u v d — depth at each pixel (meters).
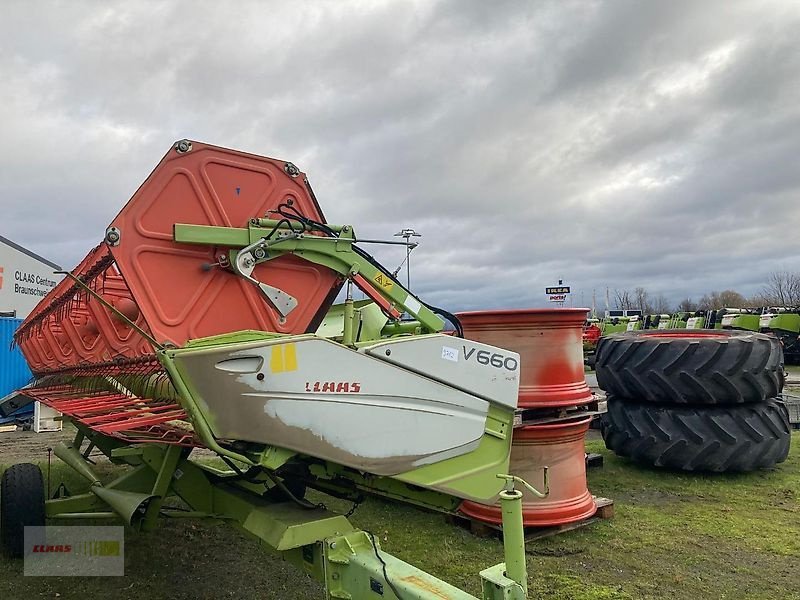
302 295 3.73
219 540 5.05
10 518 4.51
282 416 2.64
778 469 6.81
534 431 4.71
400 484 3.18
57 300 5.64
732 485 6.20
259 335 3.09
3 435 11.58
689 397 6.39
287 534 2.79
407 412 2.97
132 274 3.21
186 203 3.41
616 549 4.55
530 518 4.73
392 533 4.99
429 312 4.03
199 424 2.51
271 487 3.69
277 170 3.75
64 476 7.29
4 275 21.92
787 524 5.06
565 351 4.98
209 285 3.43
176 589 4.13
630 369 6.73
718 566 4.23
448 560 4.40
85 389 5.36
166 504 5.96
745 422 6.35
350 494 3.61
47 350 6.84
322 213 3.88
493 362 3.29
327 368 2.76
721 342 6.38
